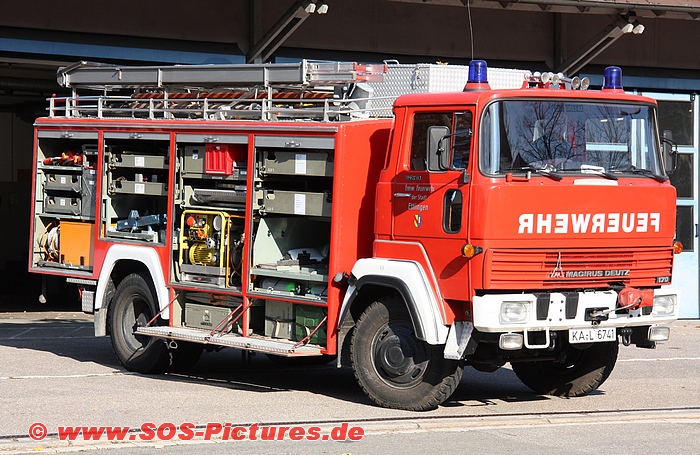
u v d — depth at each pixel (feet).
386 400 34.83
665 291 35.42
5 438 29.53
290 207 37.55
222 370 44.78
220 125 39.75
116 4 61.98
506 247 32.17
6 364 44.55
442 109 33.68
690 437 30.53
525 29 72.33
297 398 37.06
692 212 68.69
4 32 59.47
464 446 28.96
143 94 45.52
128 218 44.98
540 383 38.88
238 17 65.16
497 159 32.40
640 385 41.14
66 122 46.37
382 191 35.24
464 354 32.89
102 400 35.86
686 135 68.80
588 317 33.45
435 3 61.16
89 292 45.73
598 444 29.43
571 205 32.99
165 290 41.93
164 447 28.68
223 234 40.09
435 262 33.45
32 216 47.93
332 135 35.99
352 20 67.77
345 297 35.78
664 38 75.66
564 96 33.76
